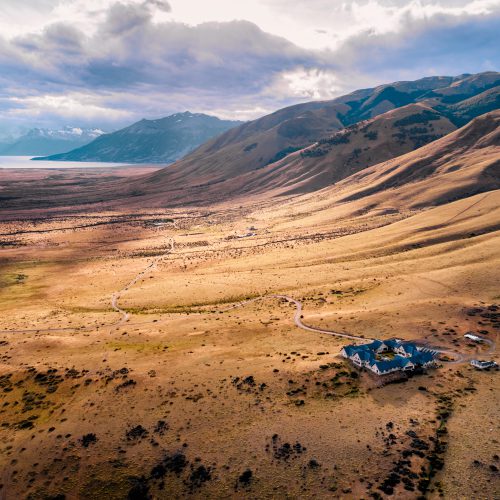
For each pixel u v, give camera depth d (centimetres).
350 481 5928
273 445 6750
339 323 11400
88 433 7494
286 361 9338
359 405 7531
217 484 6175
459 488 5588
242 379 8712
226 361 9675
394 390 7919
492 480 5641
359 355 8894
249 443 6856
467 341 9488
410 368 8562
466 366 8500
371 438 6650
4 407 8581
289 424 7188
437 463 6038
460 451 6191
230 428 7269
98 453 7012
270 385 8400
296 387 8262
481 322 10206
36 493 6375
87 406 8325
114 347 11150
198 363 9688
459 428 6656
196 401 8119
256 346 10475
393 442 6506
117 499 6144
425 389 7856
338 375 8500
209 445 6931
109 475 6562
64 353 10944
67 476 6631
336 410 7444
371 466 6125
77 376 9538
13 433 7700
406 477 5859
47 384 9312
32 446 7306
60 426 7769
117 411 8062
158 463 6681
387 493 5634
